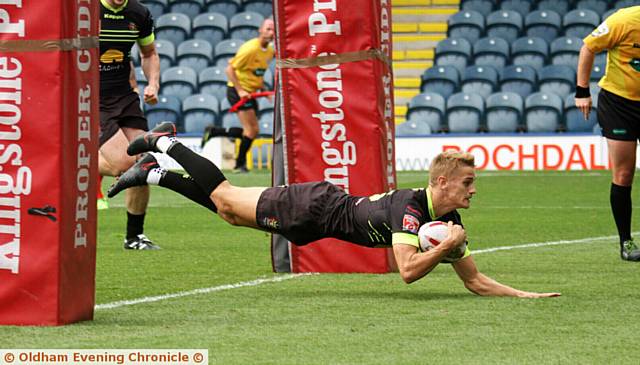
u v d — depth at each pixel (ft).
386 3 74.59
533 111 219.82
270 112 232.32
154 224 120.88
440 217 60.70
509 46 244.63
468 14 252.83
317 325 52.80
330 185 62.59
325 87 73.46
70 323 52.90
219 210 63.87
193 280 72.13
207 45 247.91
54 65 51.06
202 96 230.07
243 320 54.44
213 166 63.87
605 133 83.76
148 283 70.54
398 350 46.32
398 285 68.59
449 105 223.30
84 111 52.75
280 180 74.84
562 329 51.37
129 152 65.67
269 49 196.95
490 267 78.89
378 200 60.75
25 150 51.49
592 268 78.23
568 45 236.02
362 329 51.55
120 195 166.40
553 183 179.01
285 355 45.34
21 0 51.01
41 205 51.55
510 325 52.49
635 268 78.18
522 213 130.52
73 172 52.37
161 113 230.48
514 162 214.48
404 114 249.55
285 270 76.59
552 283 69.62
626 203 83.46
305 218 61.87
